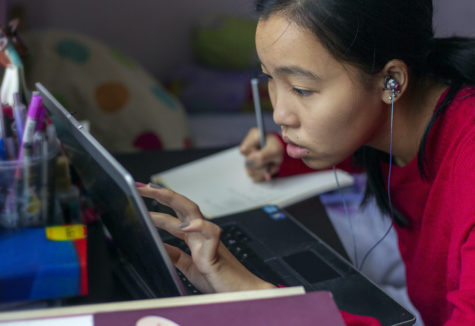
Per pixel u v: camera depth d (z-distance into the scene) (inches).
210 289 24.4
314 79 24.6
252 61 99.0
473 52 29.2
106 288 27.5
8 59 29.6
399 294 43.3
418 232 36.8
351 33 23.8
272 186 40.9
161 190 23.9
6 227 22.9
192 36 102.4
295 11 23.8
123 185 18.9
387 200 36.6
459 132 28.9
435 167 31.3
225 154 45.3
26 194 23.2
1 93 29.7
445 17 97.2
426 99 30.7
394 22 24.9
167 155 46.4
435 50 29.9
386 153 34.9
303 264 30.0
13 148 24.3
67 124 24.6
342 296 27.1
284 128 27.1
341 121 25.6
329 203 50.9
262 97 94.7
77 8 93.9
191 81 97.3
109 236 31.5
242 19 102.0
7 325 16.7
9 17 81.4
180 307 17.7
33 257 20.6
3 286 20.0
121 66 77.6
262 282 23.6
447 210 30.7
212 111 96.4
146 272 24.3
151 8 99.0
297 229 33.9
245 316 17.4
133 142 74.7
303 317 17.4
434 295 35.4
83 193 32.1
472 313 22.4
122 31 98.7
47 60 72.9
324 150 26.7
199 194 39.5
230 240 32.7
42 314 17.2
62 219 26.9
